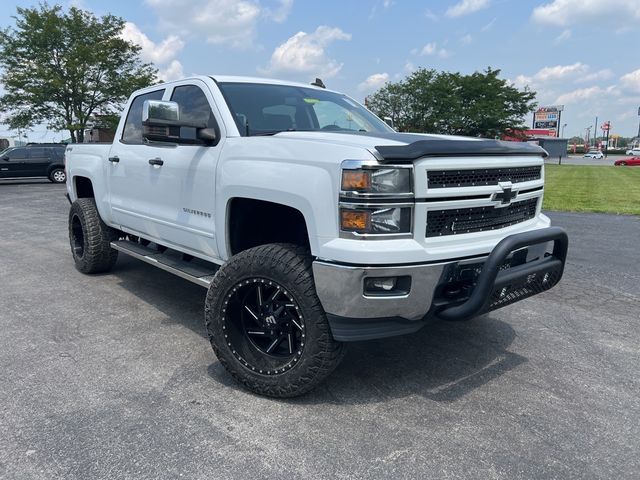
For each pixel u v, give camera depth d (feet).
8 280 19.21
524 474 8.06
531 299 17.25
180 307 16.15
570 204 45.16
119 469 8.08
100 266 19.70
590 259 23.17
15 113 101.19
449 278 9.52
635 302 16.97
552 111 313.53
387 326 9.56
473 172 9.93
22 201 49.11
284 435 9.07
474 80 150.82
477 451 8.65
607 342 13.55
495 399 10.44
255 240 12.29
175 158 13.32
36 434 9.00
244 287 10.46
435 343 13.38
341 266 8.95
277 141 10.41
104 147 18.10
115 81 102.99
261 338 10.97
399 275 8.98
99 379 11.15
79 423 9.37
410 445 8.80
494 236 10.45
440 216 9.55
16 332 13.85
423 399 10.43
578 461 8.40
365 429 9.29
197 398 10.37
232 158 11.29
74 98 100.68
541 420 9.65
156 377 11.28
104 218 18.57
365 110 15.97
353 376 11.43
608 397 10.57
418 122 155.94
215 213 11.91
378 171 8.79
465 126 150.41
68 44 100.32
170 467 8.15
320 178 9.26
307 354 9.79
